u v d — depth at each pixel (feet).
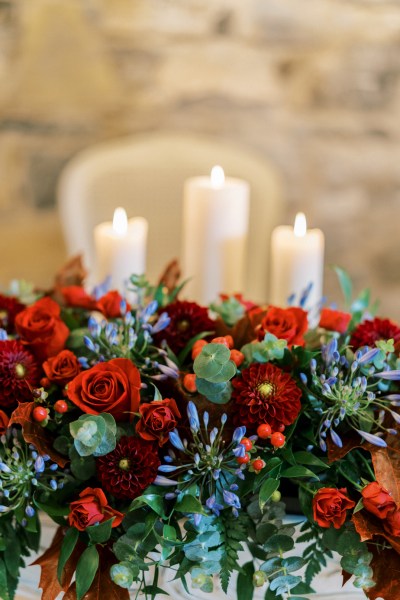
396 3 5.61
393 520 1.83
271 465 1.88
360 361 1.93
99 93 5.90
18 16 5.67
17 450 1.99
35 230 6.19
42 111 5.91
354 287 6.33
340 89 5.84
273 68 5.82
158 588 1.92
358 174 6.06
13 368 2.02
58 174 6.07
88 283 4.42
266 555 1.94
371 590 1.88
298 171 6.07
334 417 1.98
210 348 1.90
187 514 1.87
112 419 1.86
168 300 2.42
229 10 5.70
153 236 5.40
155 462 1.86
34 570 2.09
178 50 5.81
